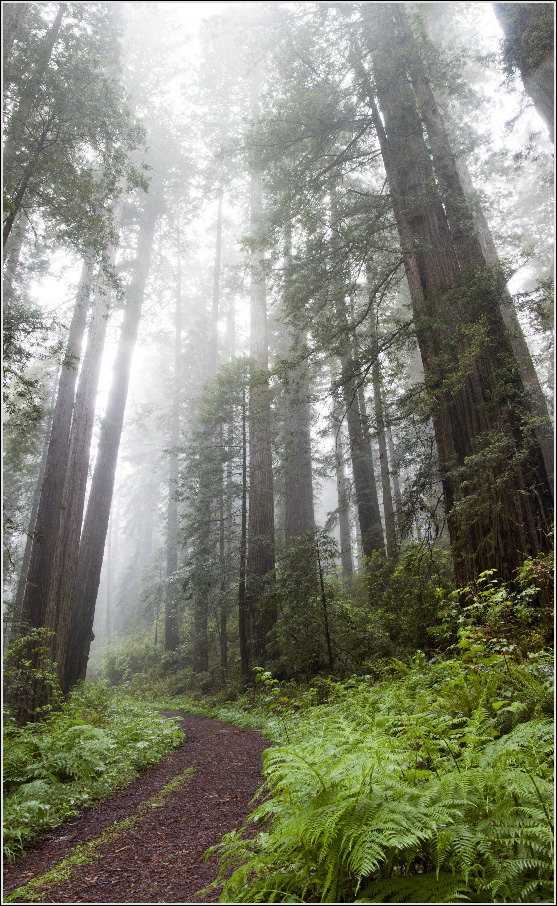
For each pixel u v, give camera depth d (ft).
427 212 32.24
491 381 25.49
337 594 36.99
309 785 8.75
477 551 23.40
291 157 38.01
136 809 13.69
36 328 23.88
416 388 30.86
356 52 33.22
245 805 13.21
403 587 32.42
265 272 39.17
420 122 33.19
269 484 52.47
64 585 42.11
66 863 10.03
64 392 46.93
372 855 6.34
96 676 79.25
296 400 37.19
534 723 8.90
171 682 63.16
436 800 7.75
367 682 23.57
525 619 15.99
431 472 30.35
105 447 55.72
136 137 29.43
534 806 7.07
